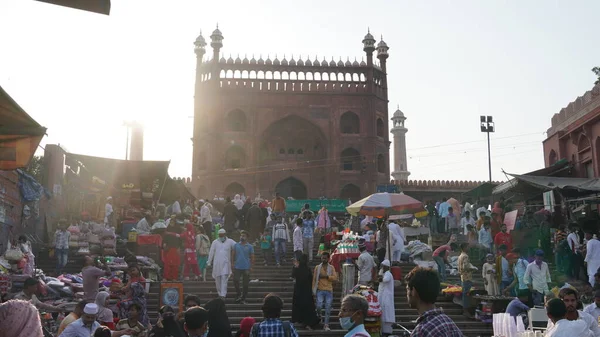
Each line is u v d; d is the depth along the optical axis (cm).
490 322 1209
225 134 4309
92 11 386
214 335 645
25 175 1625
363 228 2031
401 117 6612
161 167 2298
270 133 4434
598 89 2345
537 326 871
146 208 2327
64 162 2058
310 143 4466
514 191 2480
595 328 577
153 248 1642
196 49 4475
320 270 1159
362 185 4350
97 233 1667
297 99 4416
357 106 4459
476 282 1461
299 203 3462
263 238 1709
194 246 1461
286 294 1389
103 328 591
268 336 580
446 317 344
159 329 673
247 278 1301
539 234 1819
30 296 870
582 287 1475
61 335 634
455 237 1873
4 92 568
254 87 4384
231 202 2081
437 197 4084
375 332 998
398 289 1389
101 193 2248
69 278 1288
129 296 870
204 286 1405
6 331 300
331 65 4472
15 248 1314
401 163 6475
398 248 1580
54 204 1922
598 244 1366
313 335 1105
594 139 2380
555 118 2788
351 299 465
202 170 4281
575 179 2198
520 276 1264
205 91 4366
